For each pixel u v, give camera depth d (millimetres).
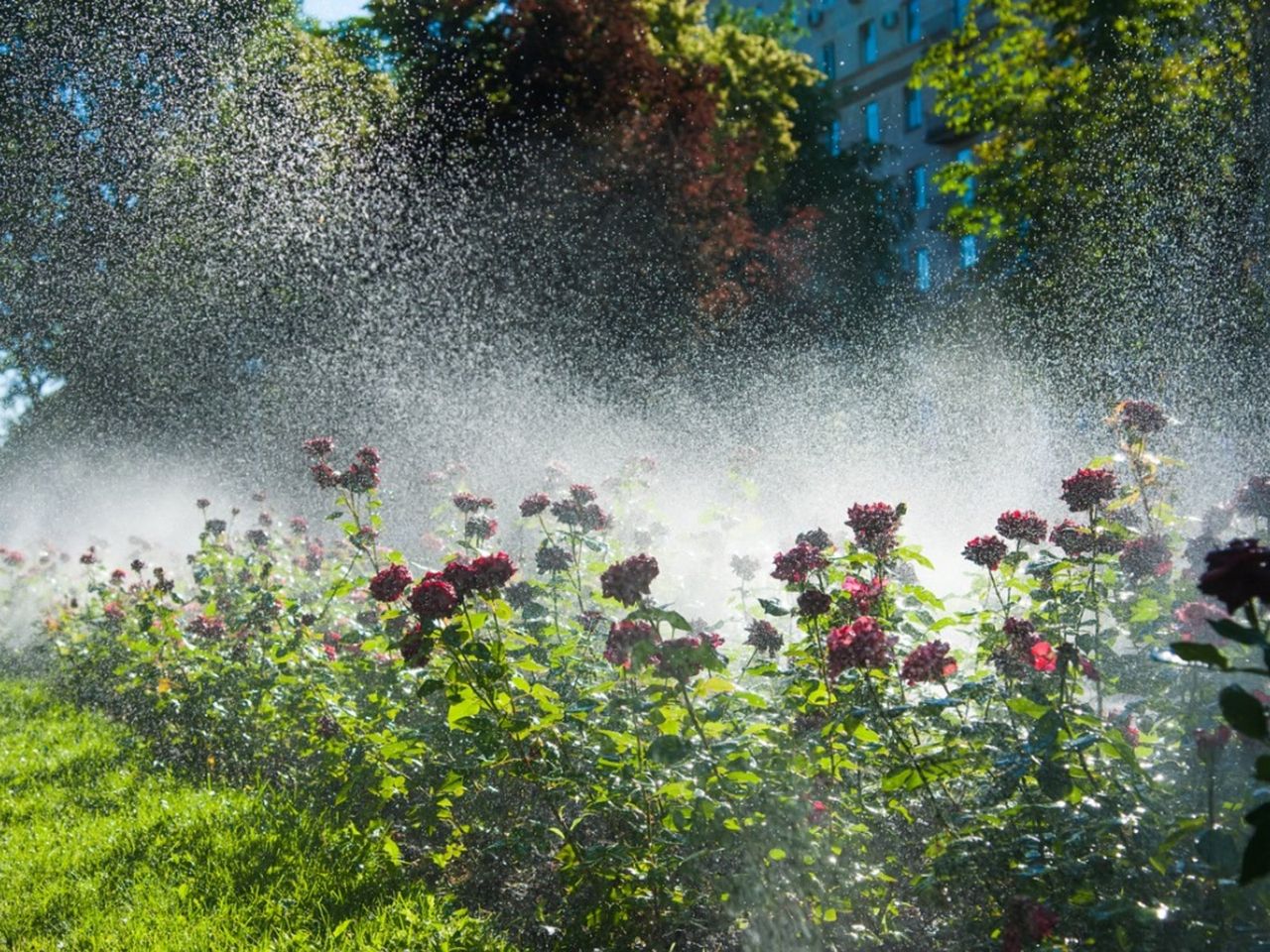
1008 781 2650
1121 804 2721
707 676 3553
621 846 3191
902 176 30484
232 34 19688
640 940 3322
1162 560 3709
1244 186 15281
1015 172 19844
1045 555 3646
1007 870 2773
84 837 4648
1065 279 18047
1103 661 3551
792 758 3193
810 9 33625
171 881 4059
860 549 3771
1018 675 3043
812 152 23484
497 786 4230
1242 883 1736
